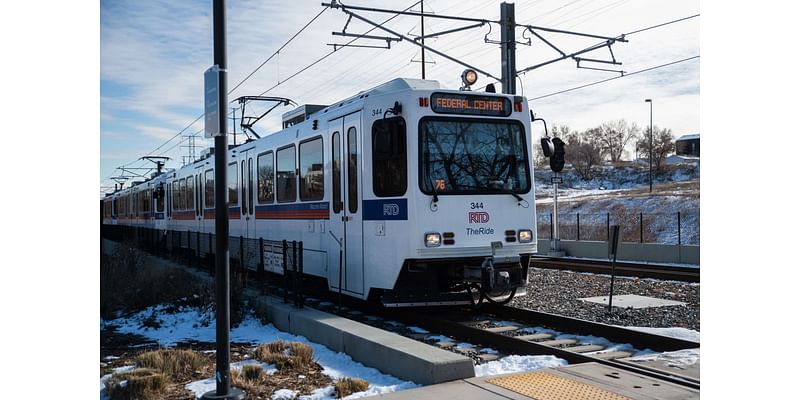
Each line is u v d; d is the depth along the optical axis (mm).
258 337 9750
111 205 49750
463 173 10180
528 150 10781
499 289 10109
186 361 7727
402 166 10016
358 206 10922
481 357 8133
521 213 10570
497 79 20125
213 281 13117
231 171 18203
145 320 11359
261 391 6570
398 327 10438
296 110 14844
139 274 14773
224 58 6230
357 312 11742
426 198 9883
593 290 13828
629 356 7930
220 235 6258
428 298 10336
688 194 38688
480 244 10156
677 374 6391
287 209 13992
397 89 10539
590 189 64812
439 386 6168
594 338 8961
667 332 8797
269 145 15203
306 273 13031
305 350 7840
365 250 10758
